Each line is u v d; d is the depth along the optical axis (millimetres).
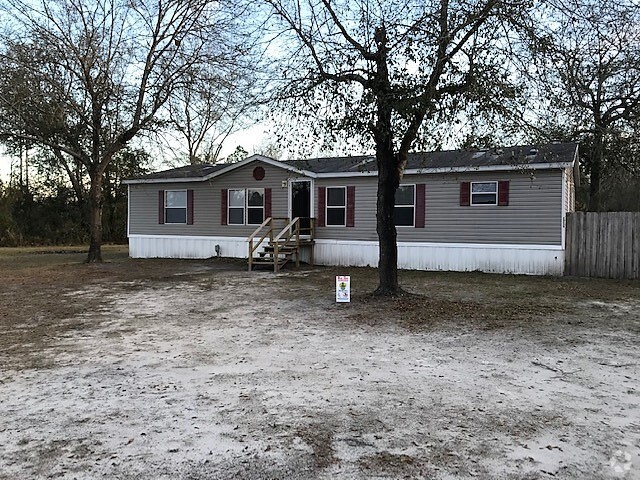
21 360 5809
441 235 15031
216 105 17688
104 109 17547
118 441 3635
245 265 16438
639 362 5609
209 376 5168
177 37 16469
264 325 7633
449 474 3131
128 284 12305
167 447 3533
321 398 4504
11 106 15688
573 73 9664
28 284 12328
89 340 6738
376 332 7117
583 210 24234
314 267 16031
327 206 16734
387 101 8273
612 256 13258
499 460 3312
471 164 14242
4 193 31688
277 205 17359
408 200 15500
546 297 10016
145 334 7086
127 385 4895
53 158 31719
